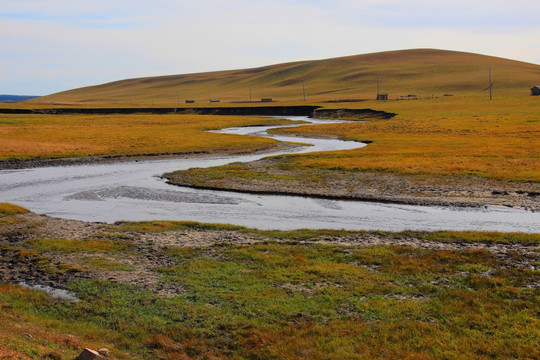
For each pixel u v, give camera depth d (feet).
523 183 125.59
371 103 501.97
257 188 127.24
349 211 102.94
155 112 548.31
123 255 70.13
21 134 273.54
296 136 280.31
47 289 57.11
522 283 56.49
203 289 56.03
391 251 70.38
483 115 337.52
